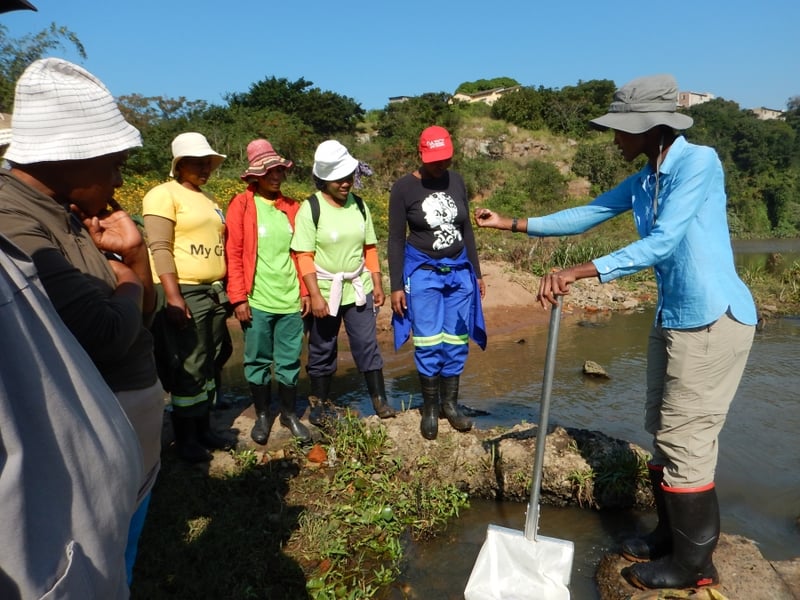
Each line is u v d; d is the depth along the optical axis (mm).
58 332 1253
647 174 2895
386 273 10305
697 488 2658
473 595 2727
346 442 3902
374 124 47250
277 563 2914
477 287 3896
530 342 7566
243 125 28891
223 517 3199
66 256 1705
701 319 2594
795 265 12648
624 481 3582
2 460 1074
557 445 3820
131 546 1975
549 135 42531
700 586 2738
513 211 29828
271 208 3770
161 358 3461
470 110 44969
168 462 3660
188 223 3436
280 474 3688
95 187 1799
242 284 3664
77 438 1214
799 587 2770
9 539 1047
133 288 1894
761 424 4750
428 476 3746
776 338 7773
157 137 21891
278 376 3932
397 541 3111
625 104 2748
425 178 3744
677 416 2676
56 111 1677
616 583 2855
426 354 3830
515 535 2773
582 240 15195
